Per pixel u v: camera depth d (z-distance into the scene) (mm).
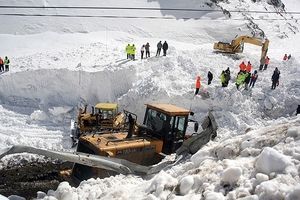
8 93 34844
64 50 46031
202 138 15156
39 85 34531
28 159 23406
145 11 75375
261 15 83812
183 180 7555
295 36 79250
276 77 33094
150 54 42281
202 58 39812
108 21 69000
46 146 26828
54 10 70812
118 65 35219
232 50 43312
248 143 8445
